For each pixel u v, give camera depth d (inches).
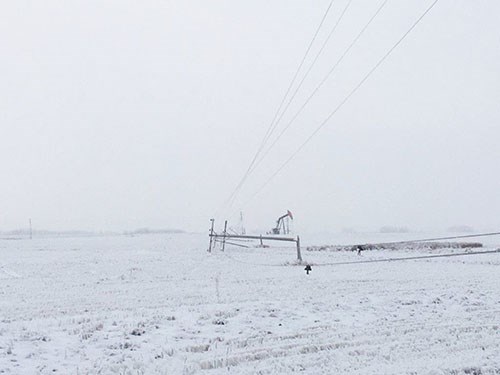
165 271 812.6
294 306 459.8
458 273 770.2
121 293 549.6
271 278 699.4
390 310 451.2
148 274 763.4
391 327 381.1
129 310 441.1
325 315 425.4
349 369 271.0
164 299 501.4
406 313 438.3
